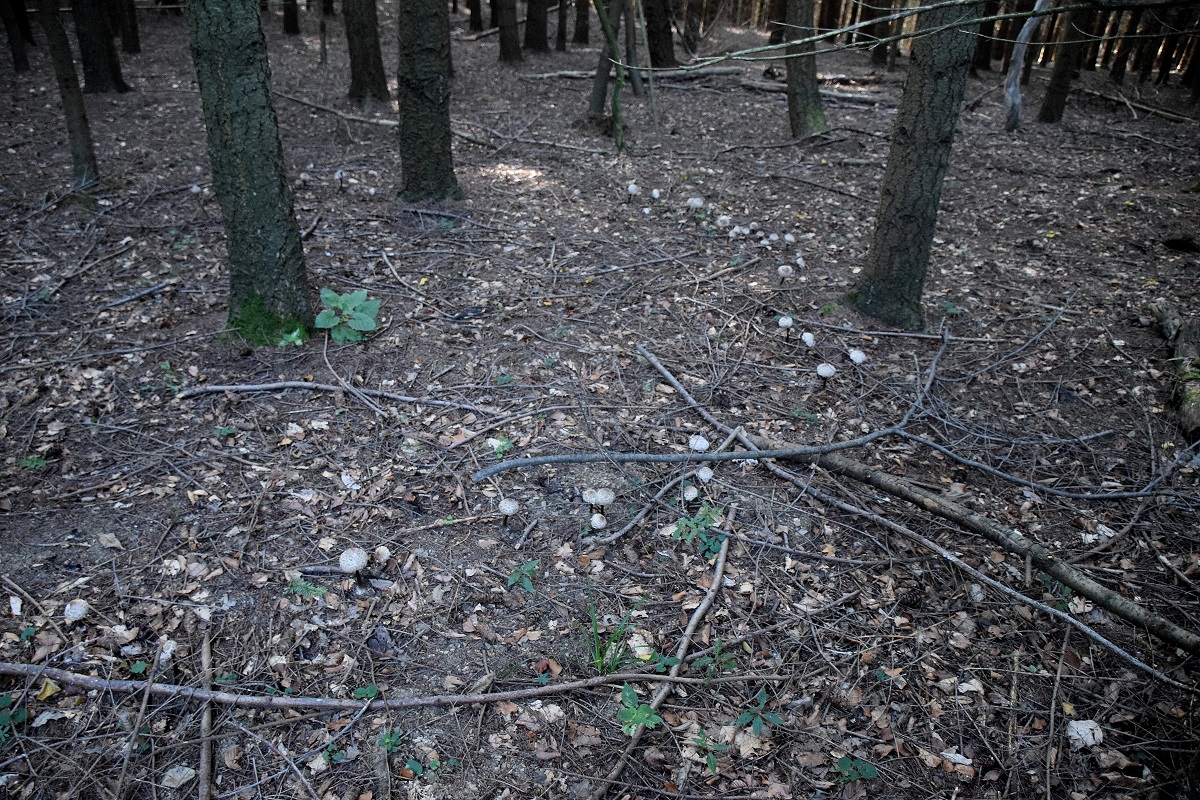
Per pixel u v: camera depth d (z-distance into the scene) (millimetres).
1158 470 4449
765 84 14688
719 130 12023
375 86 11711
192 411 4566
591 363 5219
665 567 3697
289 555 3609
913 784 2830
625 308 5953
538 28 16953
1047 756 2926
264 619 3297
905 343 5688
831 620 3467
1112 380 5316
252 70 4566
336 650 3205
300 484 4043
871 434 4578
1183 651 3334
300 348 5211
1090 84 16531
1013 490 4312
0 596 3295
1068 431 4820
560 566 3660
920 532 3963
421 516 3891
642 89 13781
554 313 5836
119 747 2785
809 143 11031
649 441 4484
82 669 3027
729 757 2889
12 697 2904
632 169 9680
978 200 9031
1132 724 3057
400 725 2926
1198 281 6762
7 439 4262
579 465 4266
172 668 3061
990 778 2857
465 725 2941
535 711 3006
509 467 4047
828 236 7684
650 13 14531
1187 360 5227
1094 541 3963
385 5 20609
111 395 4676
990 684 3215
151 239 6914
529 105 12906
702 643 3322
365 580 3518
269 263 5043
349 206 7840
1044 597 3607
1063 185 9633
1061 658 3309
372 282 6188
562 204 8258
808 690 3150
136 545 3598
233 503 3887
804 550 3828
